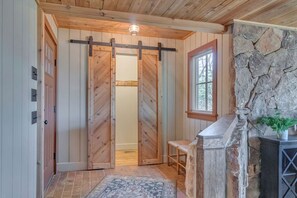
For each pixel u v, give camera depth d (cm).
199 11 262
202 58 410
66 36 395
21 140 168
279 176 253
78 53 400
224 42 325
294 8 251
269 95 296
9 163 141
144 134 432
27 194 187
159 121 438
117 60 582
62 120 391
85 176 363
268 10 257
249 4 242
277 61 301
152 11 264
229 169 164
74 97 398
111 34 417
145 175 369
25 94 181
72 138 396
